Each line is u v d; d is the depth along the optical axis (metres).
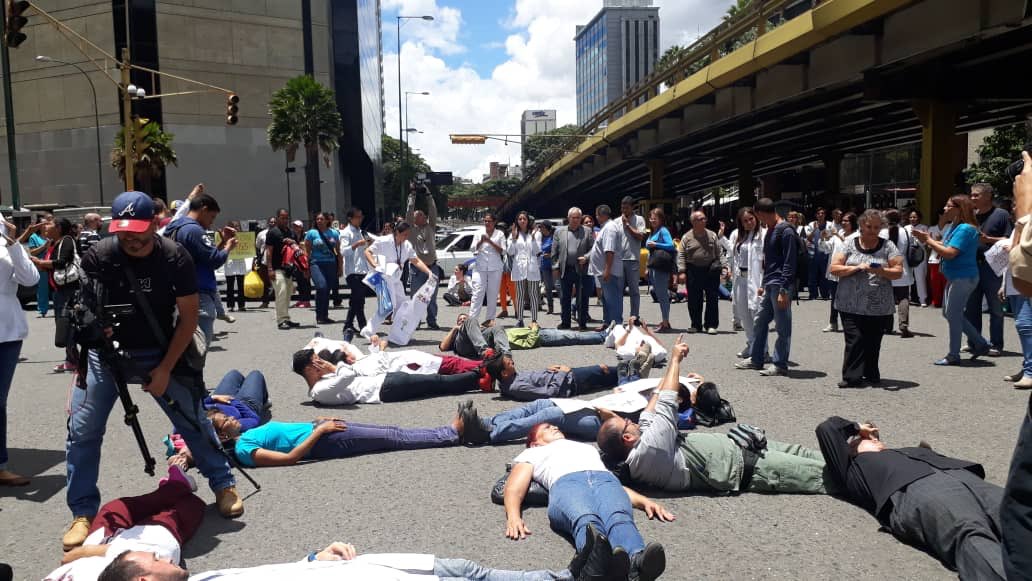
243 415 5.97
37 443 6.23
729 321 13.27
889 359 8.89
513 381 7.11
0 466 5.14
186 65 44.25
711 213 49.41
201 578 2.93
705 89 25.69
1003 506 2.37
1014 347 9.62
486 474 5.04
